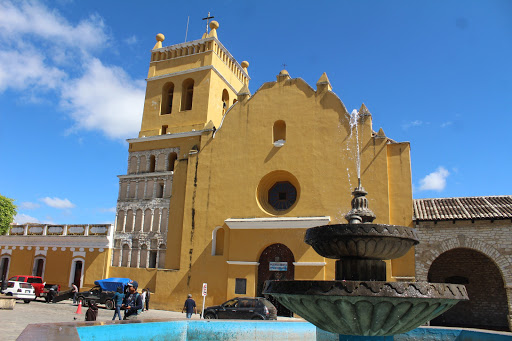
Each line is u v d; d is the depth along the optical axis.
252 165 29.92
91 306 14.86
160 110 36.94
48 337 7.27
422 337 13.62
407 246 9.27
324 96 29.14
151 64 38.72
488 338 12.35
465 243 23.30
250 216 28.92
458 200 26.56
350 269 9.38
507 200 24.97
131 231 34.22
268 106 30.69
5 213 41.03
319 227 9.38
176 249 31.50
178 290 29.83
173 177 33.31
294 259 26.78
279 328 13.77
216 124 35.81
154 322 11.98
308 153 28.48
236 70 41.16
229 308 22.34
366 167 26.77
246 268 27.86
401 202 25.50
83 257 35.50
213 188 30.75
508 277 22.05
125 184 35.62
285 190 29.84
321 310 8.12
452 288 8.08
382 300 7.56
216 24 37.41
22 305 29.66
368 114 27.64
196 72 36.22
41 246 38.16
